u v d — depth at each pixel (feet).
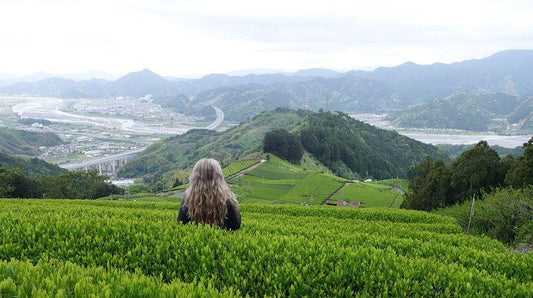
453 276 20.21
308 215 73.20
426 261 23.02
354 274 20.15
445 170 148.25
